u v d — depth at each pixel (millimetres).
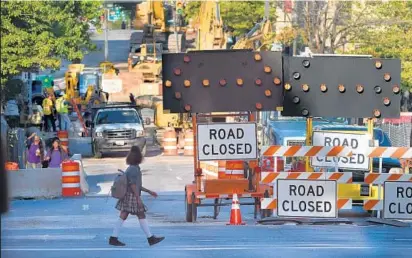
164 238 34938
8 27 96250
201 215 49750
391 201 42031
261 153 42406
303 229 40531
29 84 132875
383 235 37938
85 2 120938
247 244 34344
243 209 54438
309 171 44375
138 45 172875
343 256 30750
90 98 152375
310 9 119250
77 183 64438
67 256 30766
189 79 43219
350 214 49750
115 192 33469
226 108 43281
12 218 47688
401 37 112000
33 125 124750
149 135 115875
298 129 63406
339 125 59094
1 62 97062
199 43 129875
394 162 55281
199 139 43312
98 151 98625
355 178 50062
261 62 43531
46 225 43562
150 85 137375
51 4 107875
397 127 94562
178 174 80250
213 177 53250
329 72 43719
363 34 113562
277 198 42125
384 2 113562
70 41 111000
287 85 43562
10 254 31000
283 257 30375
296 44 131375
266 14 121000
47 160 71438
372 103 43781
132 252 31922
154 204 57188
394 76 43906
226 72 43344
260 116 78438
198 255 30969
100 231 40125
